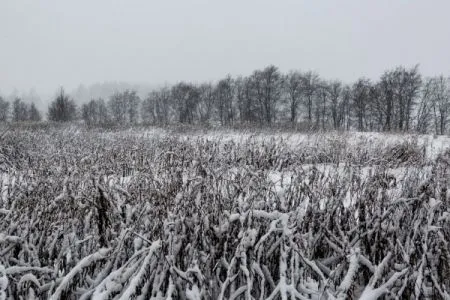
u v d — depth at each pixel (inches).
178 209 104.5
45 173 157.2
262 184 116.0
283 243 92.6
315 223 110.7
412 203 112.8
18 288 86.8
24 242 96.0
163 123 711.7
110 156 231.5
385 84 1363.2
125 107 2121.1
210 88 1727.4
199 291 89.9
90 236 100.5
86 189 125.2
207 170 131.6
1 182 128.3
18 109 1836.9
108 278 82.0
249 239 91.1
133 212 105.7
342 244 99.0
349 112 1569.9
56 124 764.6
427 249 95.0
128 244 100.7
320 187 124.9
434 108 1378.0
